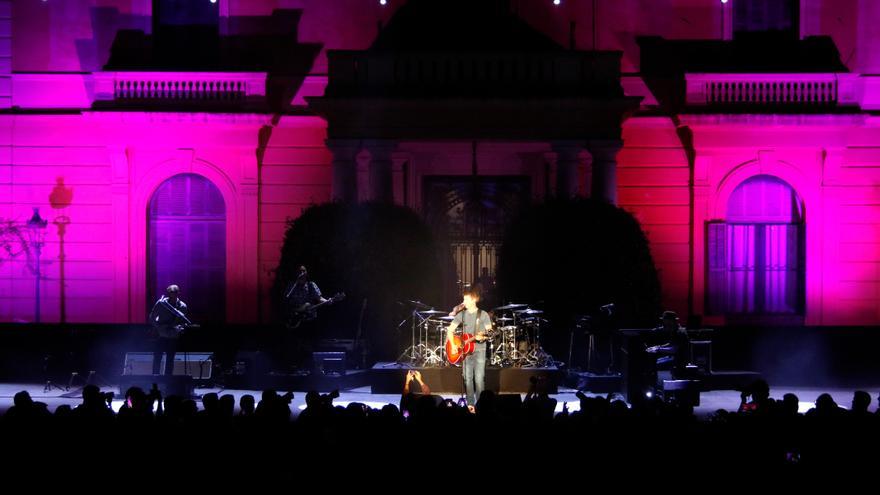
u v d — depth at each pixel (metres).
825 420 7.89
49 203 21.70
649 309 18.06
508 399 8.92
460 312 14.48
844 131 21.09
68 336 18.33
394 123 19.72
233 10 21.70
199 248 21.91
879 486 7.05
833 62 21.41
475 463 7.23
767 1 21.59
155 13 21.88
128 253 21.58
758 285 21.67
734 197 21.67
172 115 20.91
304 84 21.62
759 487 7.08
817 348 19.83
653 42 21.53
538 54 19.66
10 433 7.39
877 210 21.34
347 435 7.42
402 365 16.61
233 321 21.62
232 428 7.63
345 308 18.27
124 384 16.06
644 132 21.52
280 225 21.72
